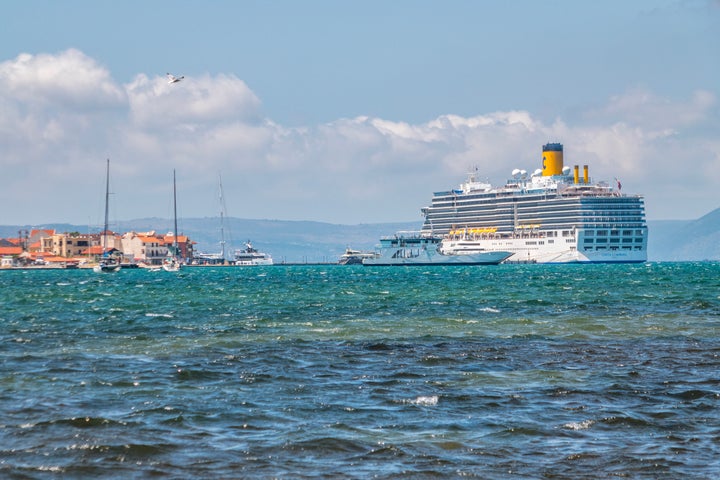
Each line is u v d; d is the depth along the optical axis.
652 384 55.53
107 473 36.88
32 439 41.97
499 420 45.72
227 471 37.12
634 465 37.56
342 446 40.84
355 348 75.25
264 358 69.00
